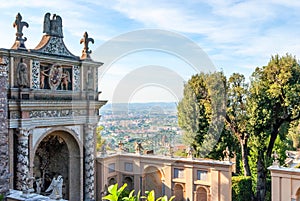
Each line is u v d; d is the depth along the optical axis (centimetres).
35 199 1248
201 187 1928
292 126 2588
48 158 2017
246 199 2294
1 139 1402
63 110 1794
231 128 2431
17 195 1309
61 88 1798
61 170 1994
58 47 1784
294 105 2264
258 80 2378
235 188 2252
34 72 1655
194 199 1939
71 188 1961
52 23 1770
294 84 2250
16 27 1609
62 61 1770
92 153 1927
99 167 1967
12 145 1566
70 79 1841
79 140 1912
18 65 1586
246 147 2475
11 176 1548
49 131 1748
